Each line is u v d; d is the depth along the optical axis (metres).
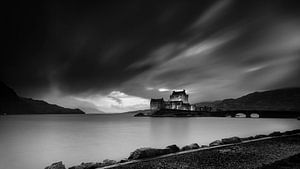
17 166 29.39
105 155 36.03
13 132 86.88
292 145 25.47
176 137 62.62
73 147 46.59
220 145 24.38
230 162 17.89
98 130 95.44
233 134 69.31
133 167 15.98
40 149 44.59
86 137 66.62
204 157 19.12
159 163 17.03
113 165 16.38
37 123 159.12
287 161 16.09
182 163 17.20
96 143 52.22
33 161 32.47
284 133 36.19
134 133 79.25
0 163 31.34
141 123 153.62
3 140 60.81
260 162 18.11
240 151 21.84
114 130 95.06
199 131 83.31
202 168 16.19
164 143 49.56
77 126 125.19
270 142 27.23
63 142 55.38
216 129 92.56
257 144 25.69
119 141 55.41
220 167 16.58
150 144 48.34
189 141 52.44
